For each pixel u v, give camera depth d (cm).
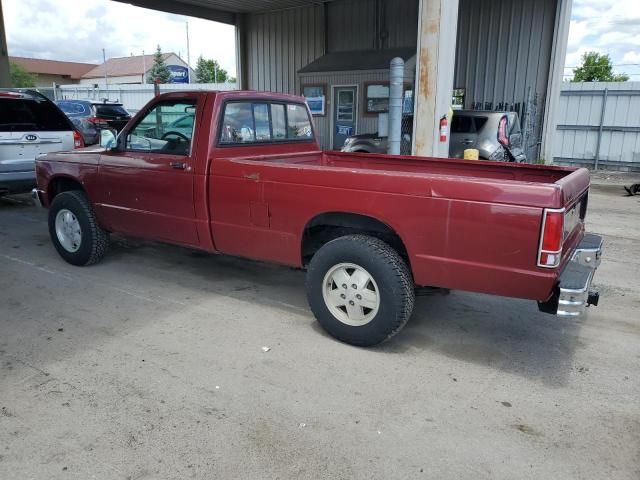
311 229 426
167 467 265
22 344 395
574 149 1586
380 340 386
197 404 321
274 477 260
